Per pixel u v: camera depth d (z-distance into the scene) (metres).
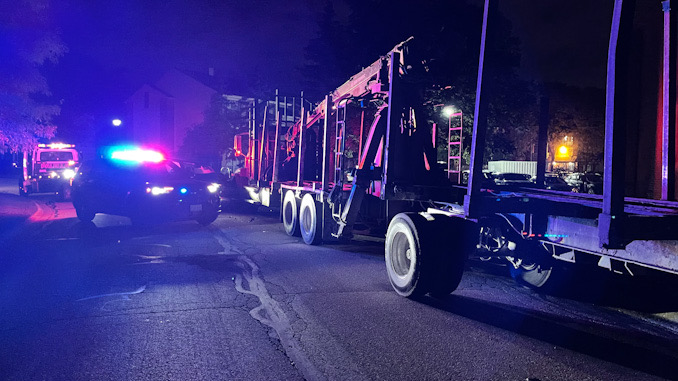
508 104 22.86
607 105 3.65
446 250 5.96
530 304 5.95
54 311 5.47
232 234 11.92
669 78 5.57
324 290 6.53
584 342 4.61
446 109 9.76
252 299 6.03
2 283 6.80
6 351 4.28
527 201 5.50
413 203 8.37
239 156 17.84
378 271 7.78
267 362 4.06
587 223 4.68
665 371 3.96
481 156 5.34
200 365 3.99
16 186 34.78
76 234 11.66
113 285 6.70
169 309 5.57
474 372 3.90
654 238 3.74
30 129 11.55
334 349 4.37
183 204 12.47
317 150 13.33
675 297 6.15
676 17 5.56
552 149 37.88
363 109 9.62
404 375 3.84
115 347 4.38
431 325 5.08
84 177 13.27
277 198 13.81
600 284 6.94
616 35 3.58
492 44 5.22
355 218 9.09
